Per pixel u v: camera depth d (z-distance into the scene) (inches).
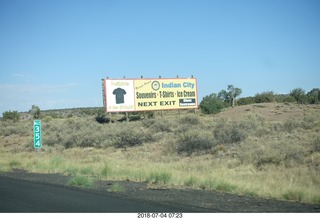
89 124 2112.5
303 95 3125.0
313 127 1350.9
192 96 2506.2
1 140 2062.0
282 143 935.0
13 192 574.2
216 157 1020.5
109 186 651.5
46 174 849.5
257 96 3403.1
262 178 669.9
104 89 2273.6
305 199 511.5
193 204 479.8
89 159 1146.0
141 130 1577.3
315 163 802.8
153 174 719.7
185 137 1203.9
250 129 1298.0
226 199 520.7
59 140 1676.9
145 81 2368.4
